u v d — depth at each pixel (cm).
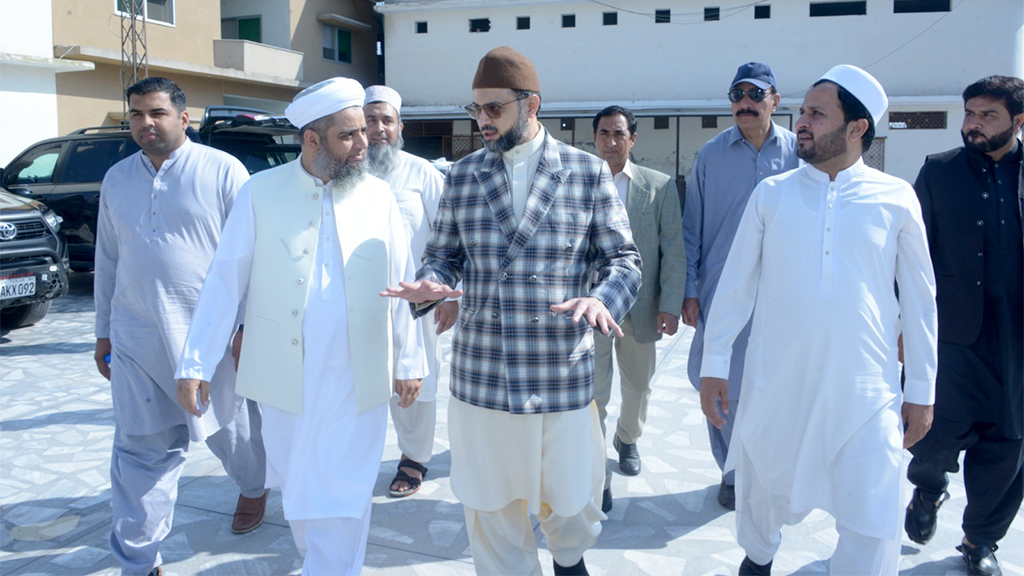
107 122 1814
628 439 425
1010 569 325
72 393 594
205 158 322
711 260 391
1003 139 297
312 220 267
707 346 279
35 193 1030
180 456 318
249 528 356
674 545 347
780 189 266
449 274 275
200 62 2038
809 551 340
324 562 254
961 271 308
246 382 271
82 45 1709
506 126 257
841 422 248
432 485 414
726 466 294
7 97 1398
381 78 2856
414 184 407
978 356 308
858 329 247
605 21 2381
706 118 2358
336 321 264
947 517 371
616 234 264
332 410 262
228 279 267
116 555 300
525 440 261
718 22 2291
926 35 2177
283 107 2377
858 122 249
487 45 2478
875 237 248
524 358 256
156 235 307
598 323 234
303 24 2417
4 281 736
